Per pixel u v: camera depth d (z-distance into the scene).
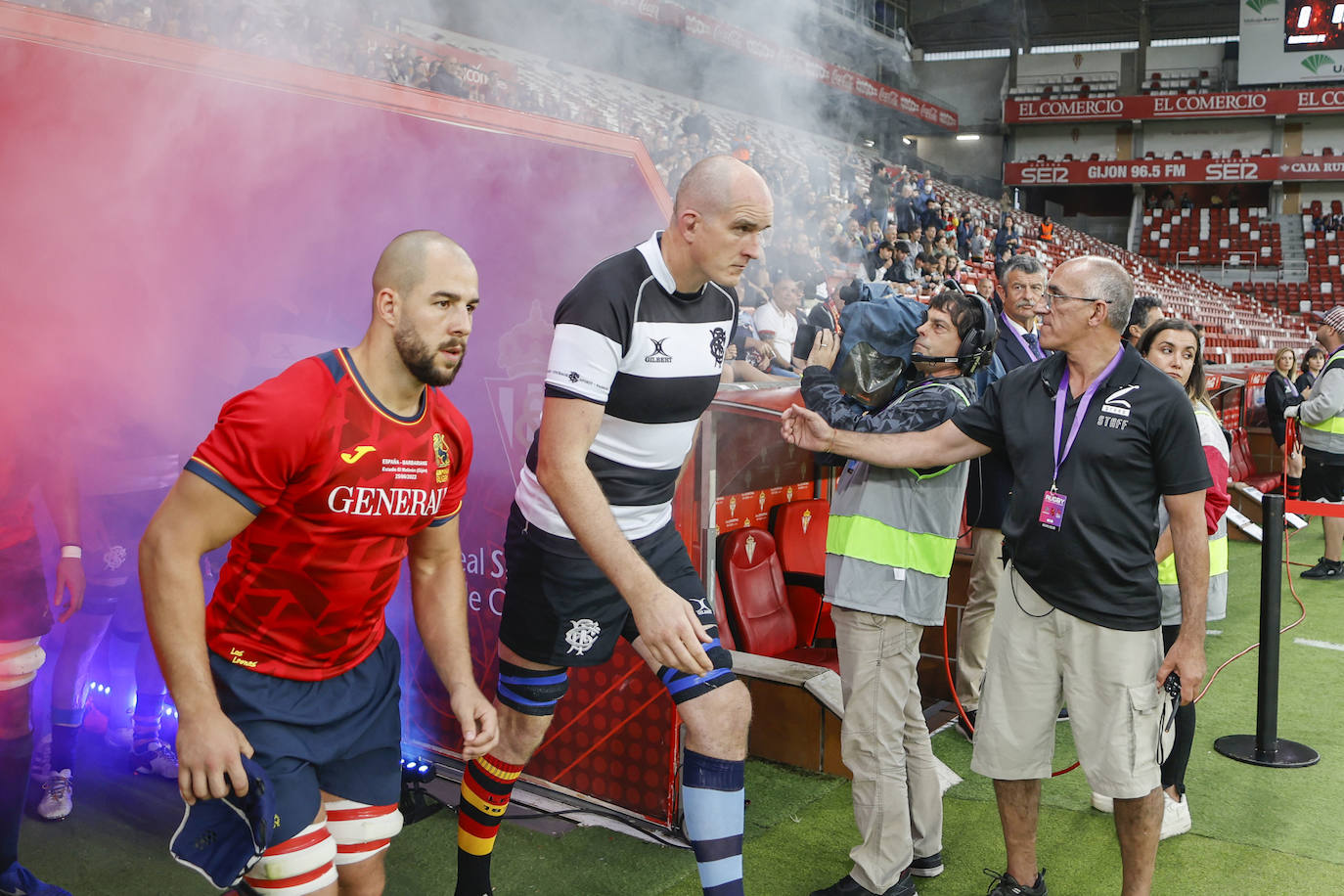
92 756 3.21
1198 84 29.58
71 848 2.68
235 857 1.53
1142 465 2.20
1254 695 4.30
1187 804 3.22
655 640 1.74
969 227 17.55
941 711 3.99
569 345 1.92
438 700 3.25
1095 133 30.61
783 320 6.02
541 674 2.28
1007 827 2.47
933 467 2.43
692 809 2.05
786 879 2.67
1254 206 30.55
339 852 1.79
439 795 3.04
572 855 2.74
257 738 1.64
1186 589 2.25
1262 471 9.13
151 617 1.52
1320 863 2.86
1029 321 3.69
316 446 1.55
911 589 2.46
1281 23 27.30
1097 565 2.22
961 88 31.20
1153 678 2.27
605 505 1.88
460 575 1.94
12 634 2.18
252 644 1.67
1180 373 2.99
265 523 1.60
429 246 1.59
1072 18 30.08
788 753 3.39
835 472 4.24
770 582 3.73
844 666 2.53
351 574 1.67
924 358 2.55
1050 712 2.37
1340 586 6.30
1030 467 2.30
